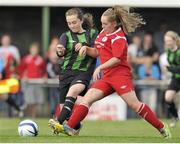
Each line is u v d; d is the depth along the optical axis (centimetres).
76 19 3022
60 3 5953
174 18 6400
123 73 2758
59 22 6494
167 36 4250
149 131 3716
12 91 5353
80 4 5931
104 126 4212
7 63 5538
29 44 6519
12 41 6500
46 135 2977
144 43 5638
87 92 2822
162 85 5447
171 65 4322
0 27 6488
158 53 5619
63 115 2928
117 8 2755
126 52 2766
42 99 5478
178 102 5166
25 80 5469
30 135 2883
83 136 2853
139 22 2758
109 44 2755
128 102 2773
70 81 3039
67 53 3039
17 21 6500
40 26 6525
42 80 5472
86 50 2883
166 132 2833
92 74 3034
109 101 5422
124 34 2759
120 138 2745
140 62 5538
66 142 2523
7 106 5516
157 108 5462
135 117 5459
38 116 5469
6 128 3984
